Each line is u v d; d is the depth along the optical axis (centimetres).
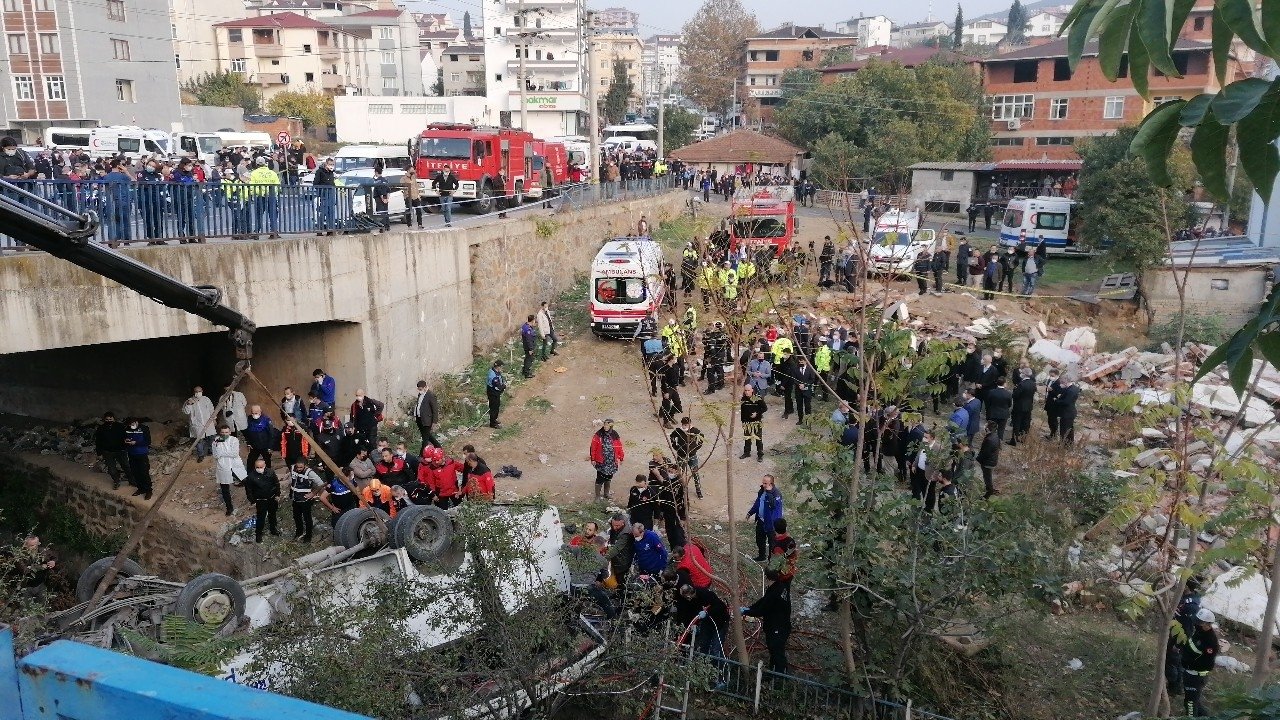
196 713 188
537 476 1822
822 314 2184
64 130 3844
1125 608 973
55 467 1831
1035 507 1289
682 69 10175
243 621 1004
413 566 1083
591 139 3606
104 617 972
